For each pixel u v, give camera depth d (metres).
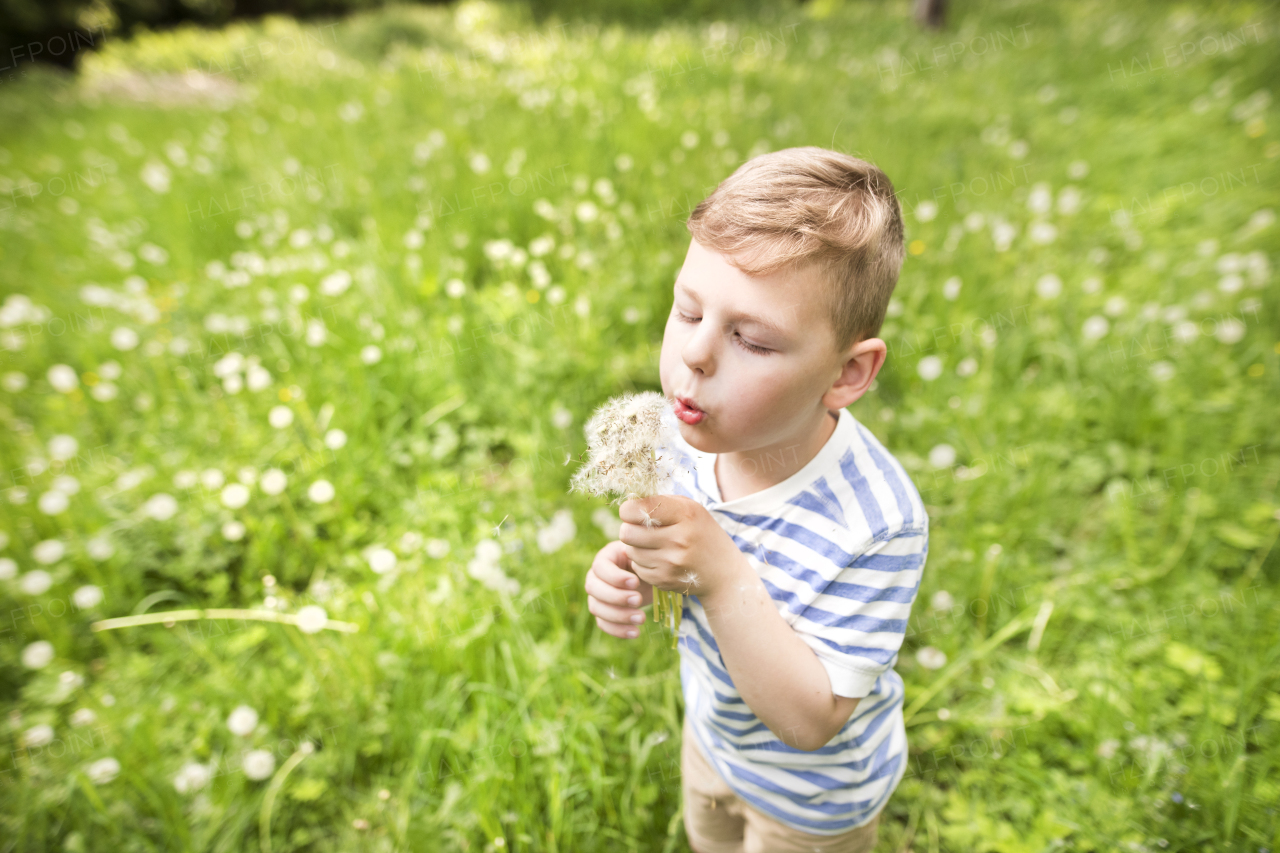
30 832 1.87
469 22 11.49
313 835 1.87
